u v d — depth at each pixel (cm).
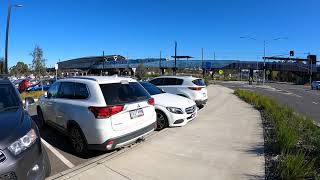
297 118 1168
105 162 655
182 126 1027
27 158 423
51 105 861
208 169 623
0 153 402
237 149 762
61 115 797
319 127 1015
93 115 677
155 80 1558
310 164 605
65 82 823
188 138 865
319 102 2402
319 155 679
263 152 737
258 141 841
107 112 668
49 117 897
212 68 11138
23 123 468
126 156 696
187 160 676
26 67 8969
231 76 12294
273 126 1044
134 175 589
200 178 577
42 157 459
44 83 3519
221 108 1551
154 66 11000
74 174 589
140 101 743
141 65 7825
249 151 745
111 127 671
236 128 1014
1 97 565
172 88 1487
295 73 11000
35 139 454
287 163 581
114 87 720
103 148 675
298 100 2594
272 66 10469
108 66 11588
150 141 825
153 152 729
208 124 1078
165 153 722
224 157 698
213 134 920
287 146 730
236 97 2291
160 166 637
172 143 809
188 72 11131
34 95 2727
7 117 482
